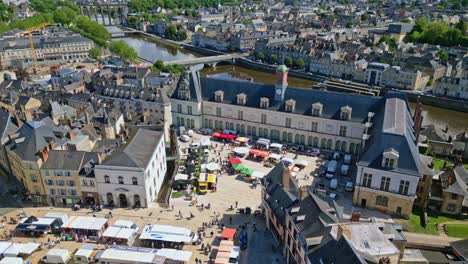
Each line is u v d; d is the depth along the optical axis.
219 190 117.88
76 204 110.62
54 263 88.25
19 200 114.50
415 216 104.62
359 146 136.25
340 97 138.75
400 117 115.25
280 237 91.62
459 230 97.81
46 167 108.00
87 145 124.75
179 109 162.88
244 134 155.62
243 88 154.00
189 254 87.81
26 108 157.88
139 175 105.69
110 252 87.50
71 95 187.62
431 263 81.44
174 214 106.38
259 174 123.12
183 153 142.38
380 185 104.19
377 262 65.25
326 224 75.19
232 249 87.94
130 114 162.38
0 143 127.31
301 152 140.50
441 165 134.25
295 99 144.25
